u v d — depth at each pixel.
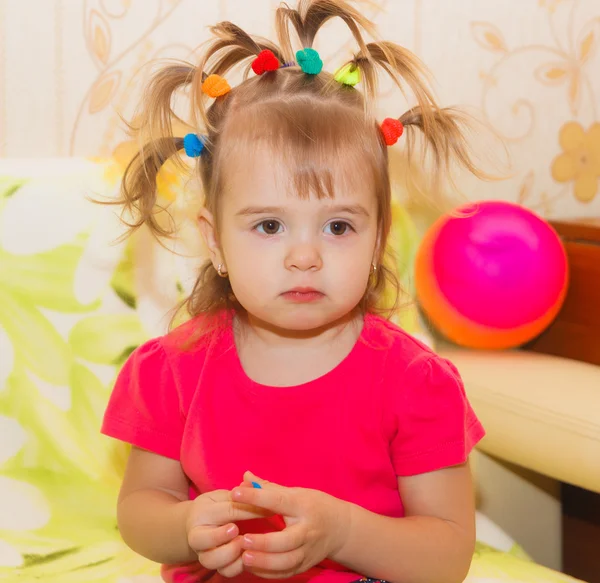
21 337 1.12
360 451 0.82
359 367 0.84
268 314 0.79
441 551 0.79
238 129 0.80
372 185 0.81
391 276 1.01
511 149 1.73
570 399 1.26
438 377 0.82
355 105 0.83
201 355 0.89
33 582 0.90
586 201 1.84
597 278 1.57
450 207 1.40
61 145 1.39
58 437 1.12
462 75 1.66
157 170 0.91
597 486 1.19
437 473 0.82
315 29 0.90
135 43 1.41
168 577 0.89
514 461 1.32
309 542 0.72
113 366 1.15
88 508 1.08
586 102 1.80
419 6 1.60
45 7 1.35
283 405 0.83
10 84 1.35
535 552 1.48
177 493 0.90
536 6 1.72
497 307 1.42
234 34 0.88
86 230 1.15
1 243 1.12
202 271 0.95
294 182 0.76
